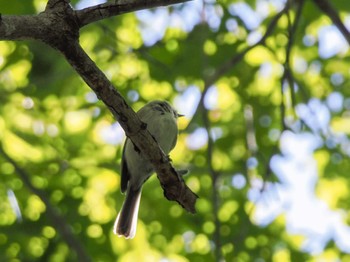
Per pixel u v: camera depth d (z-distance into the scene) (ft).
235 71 31.53
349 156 32.24
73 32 12.60
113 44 29.94
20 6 26.99
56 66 29.14
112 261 29.12
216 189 21.67
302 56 33.32
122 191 21.38
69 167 29.81
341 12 29.68
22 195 28.94
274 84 32.14
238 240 22.56
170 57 30.99
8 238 27.86
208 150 21.72
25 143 29.63
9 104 29.37
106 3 13.00
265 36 21.81
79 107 30.22
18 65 29.09
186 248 29.60
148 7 13.46
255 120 31.55
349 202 32.32
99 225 29.22
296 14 22.00
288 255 30.45
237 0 30.81
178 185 14.21
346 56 33.37
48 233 28.12
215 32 30.53
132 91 30.99
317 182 32.35
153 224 29.73
